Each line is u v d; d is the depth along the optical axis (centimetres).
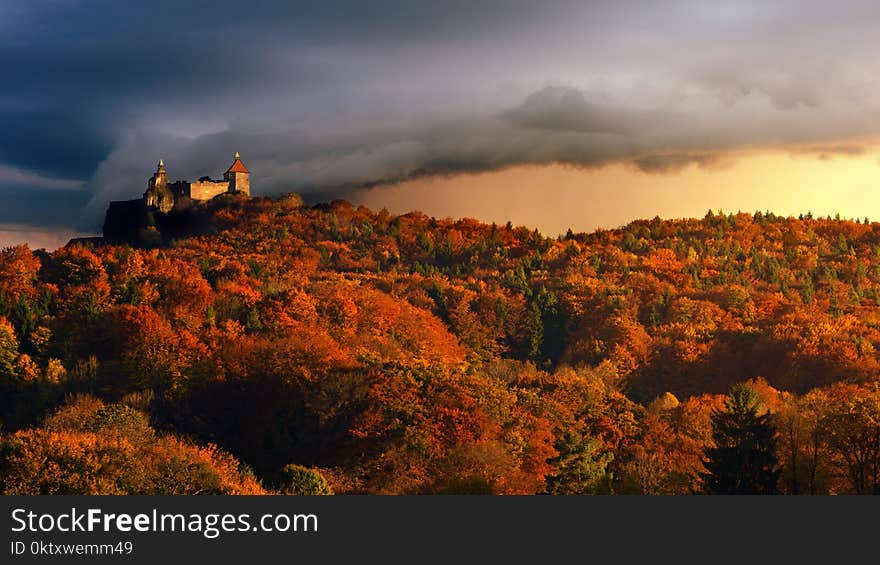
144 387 18012
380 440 13862
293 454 15225
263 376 17438
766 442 10494
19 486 9488
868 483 10175
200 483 10444
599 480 10700
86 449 10106
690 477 11131
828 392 19312
